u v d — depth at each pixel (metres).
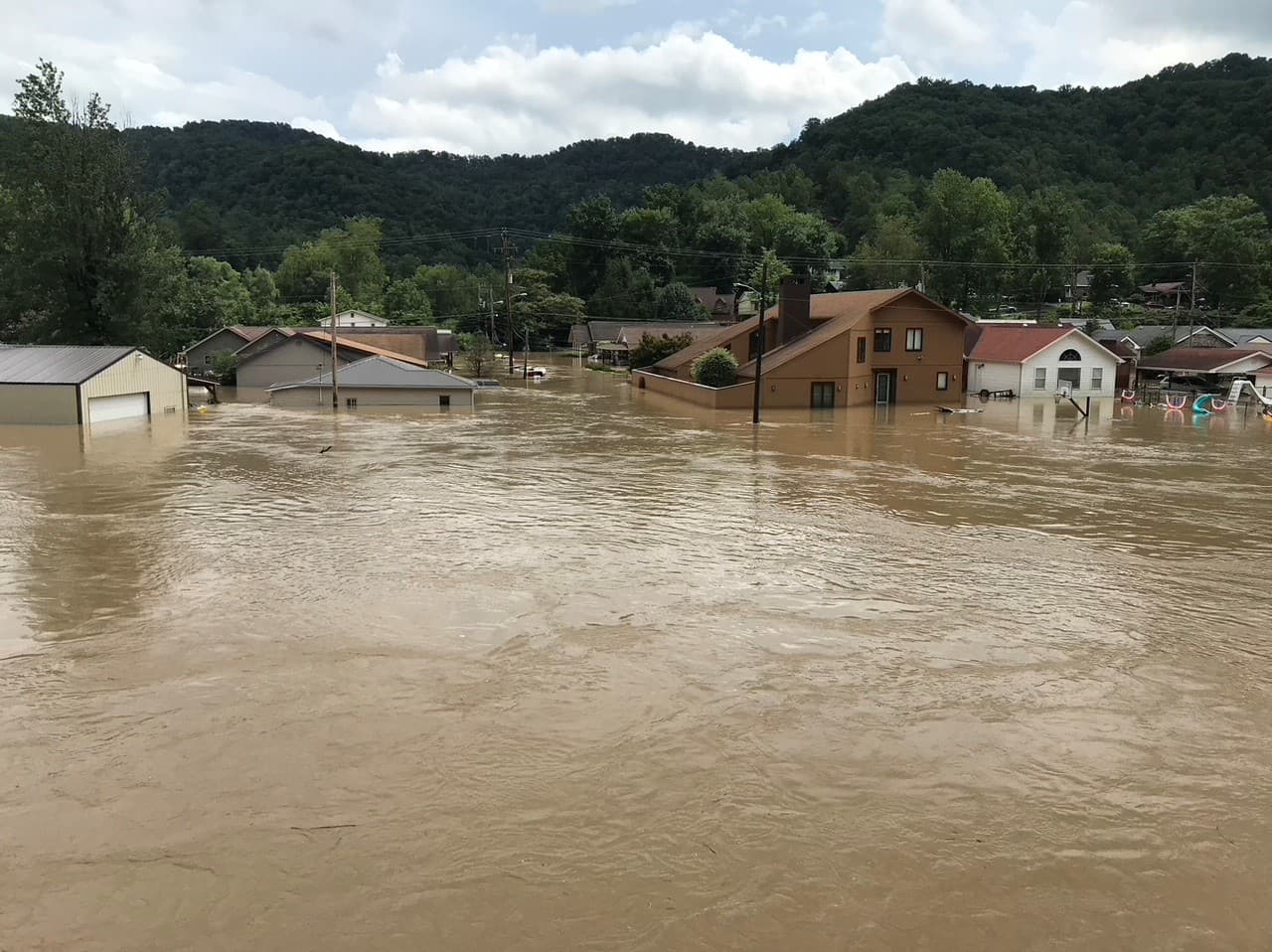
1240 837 8.00
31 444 34.72
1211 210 116.38
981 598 15.08
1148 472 28.94
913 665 12.04
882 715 10.43
